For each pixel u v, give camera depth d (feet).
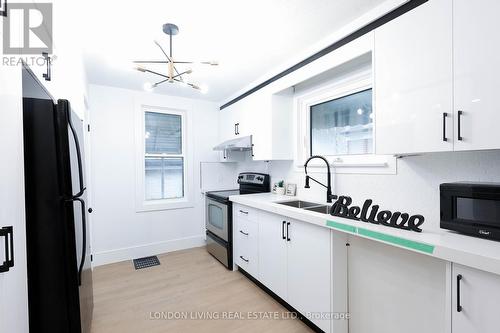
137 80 9.73
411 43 4.50
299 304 6.22
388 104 4.89
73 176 4.51
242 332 5.95
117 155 10.60
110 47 7.00
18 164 2.91
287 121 9.07
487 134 3.61
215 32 6.37
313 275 5.81
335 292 5.39
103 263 10.18
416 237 4.01
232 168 13.44
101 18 5.58
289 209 6.43
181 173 12.50
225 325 6.21
